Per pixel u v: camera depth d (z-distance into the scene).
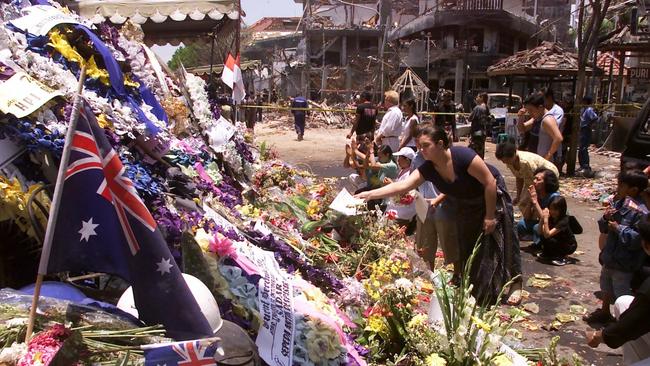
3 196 2.57
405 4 41.62
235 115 9.24
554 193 6.76
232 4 9.12
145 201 2.98
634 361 3.47
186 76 5.52
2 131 2.74
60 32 3.72
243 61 32.88
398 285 3.29
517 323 4.79
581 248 7.16
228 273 2.74
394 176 6.42
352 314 3.45
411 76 29.75
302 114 20.86
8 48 3.19
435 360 2.84
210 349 1.89
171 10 8.95
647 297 3.12
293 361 2.60
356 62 37.00
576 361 3.23
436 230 5.43
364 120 10.59
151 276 2.04
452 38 34.81
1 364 1.81
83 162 2.05
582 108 12.70
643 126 7.71
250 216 4.05
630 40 17.30
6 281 2.70
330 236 4.49
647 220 3.59
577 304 5.34
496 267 4.70
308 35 39.88
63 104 3.10
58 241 2.03
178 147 4.03
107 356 1.89
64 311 2.09
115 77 3.87
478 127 14.67
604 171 13.01
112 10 8.79
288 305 2.82
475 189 4.66
